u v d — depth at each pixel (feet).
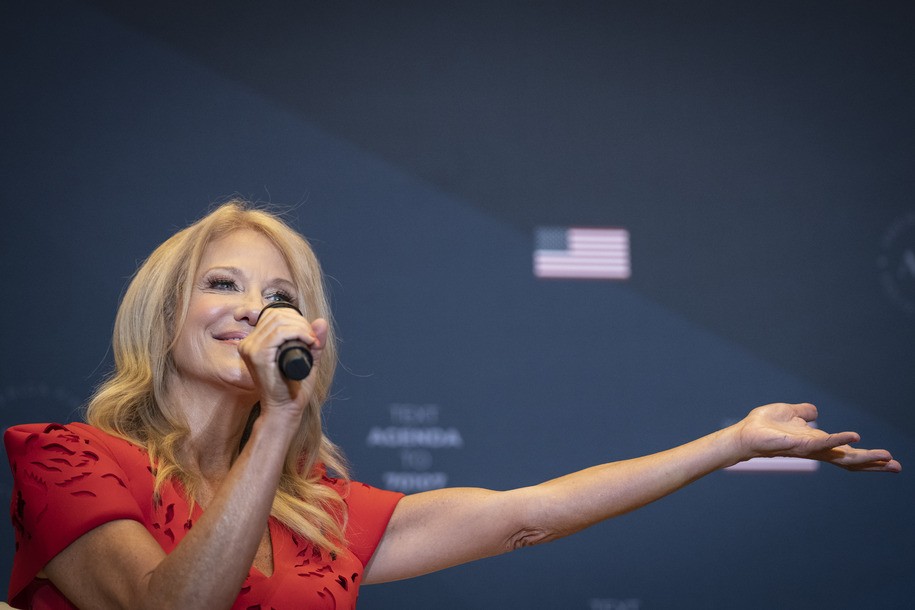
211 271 20.12
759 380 48.73
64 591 16.05
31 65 46.62
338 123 48.55
